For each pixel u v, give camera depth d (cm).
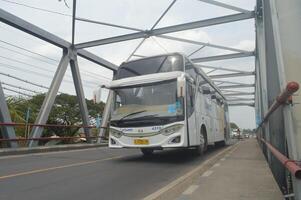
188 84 1251
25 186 763
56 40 2045
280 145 725
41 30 1920
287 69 502
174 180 868
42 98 3903
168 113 1167
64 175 927
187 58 1293
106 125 2556
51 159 1348
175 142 1150
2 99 1609
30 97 3938
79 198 657
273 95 757
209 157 1459
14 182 810
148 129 1176
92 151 1819
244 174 906
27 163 1197
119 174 959
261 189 701
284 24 520
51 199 643
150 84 1220
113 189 748
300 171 393
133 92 1243
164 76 1205
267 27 920
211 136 1761
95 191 724
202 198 621
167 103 1180
